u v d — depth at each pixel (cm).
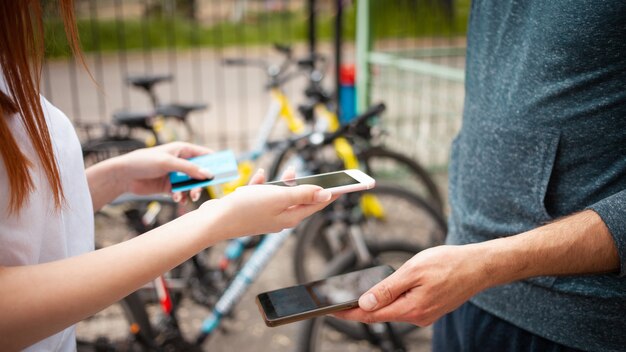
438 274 98
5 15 78
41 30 84
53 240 91
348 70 458
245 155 381
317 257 366
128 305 223
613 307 109
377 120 482
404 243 270
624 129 105
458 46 563
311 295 107
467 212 130
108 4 1525
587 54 103
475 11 129
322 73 476
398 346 247
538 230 102
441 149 519
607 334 111
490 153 122
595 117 106
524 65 112
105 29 1268
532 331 119
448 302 100
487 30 123
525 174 115
